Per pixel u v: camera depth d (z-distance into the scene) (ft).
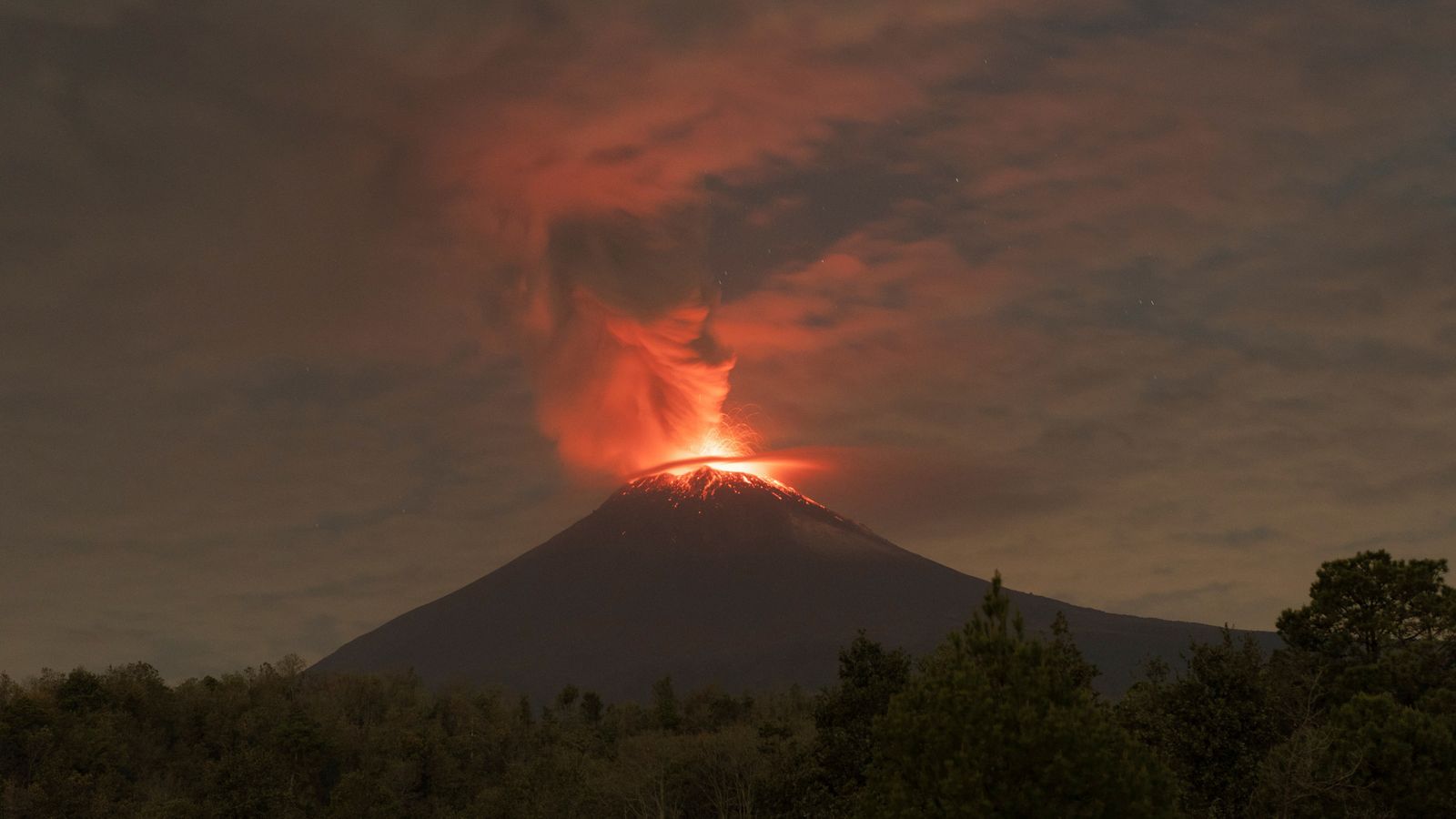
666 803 241.96
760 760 222.48
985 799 90.27
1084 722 94.68
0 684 347.56
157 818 262.26
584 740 344.28
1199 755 127.65
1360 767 134.92
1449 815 132.77
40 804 266.57
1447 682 167.73
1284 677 172.76
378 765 328.49
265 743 336.70
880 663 148.46
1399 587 183.21
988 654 100.68
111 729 321.52
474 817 268.41
